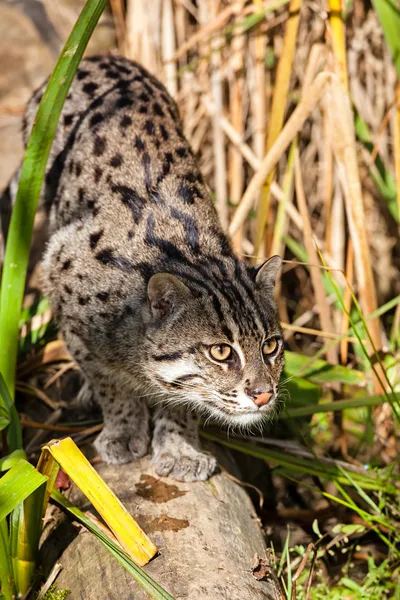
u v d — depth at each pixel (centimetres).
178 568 679
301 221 1108
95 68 973
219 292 767
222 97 1171
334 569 918
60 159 928
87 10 717
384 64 1168
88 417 927
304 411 930
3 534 689
